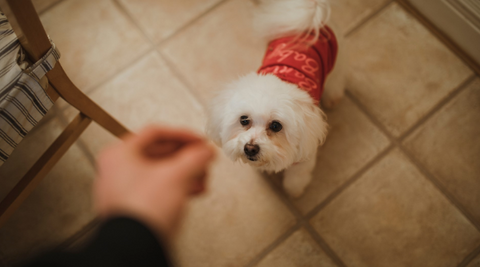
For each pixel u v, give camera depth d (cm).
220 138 102
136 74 141
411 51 139
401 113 132
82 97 91
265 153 88
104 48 144
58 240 121
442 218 119
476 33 126
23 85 68
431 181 124
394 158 127
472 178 123
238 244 120
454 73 135
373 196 123
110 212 35
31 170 92
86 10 149
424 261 116
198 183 43
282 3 105
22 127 73
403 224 120
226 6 148
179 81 139
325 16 103
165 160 40
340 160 128
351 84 137
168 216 36
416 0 141
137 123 135
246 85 90
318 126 92
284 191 126
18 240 121
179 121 134
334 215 122
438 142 128
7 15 59
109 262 30
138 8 149
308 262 117
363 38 142
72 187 128
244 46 143
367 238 119
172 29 146
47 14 149
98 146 132
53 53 72
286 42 104
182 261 119
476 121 129
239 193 126
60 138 95
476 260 114
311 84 96
